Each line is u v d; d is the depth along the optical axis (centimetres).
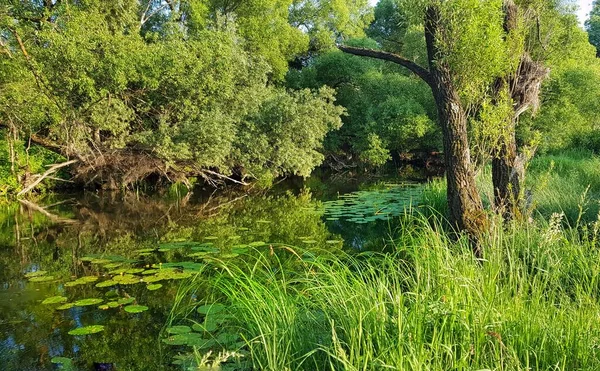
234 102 1600
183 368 387
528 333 312
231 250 782
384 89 2389
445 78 604
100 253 791
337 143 2423
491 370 267
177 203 1402
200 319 489
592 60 2509
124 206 1334
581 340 304
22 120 1291
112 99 1355
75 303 535
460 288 361
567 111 1938
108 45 1287
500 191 649
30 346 440
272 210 1259
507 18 667
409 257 583
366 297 359
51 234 967
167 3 2181
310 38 2700
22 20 1380
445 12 590
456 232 581
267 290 428
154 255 766
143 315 511
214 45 1458
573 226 722
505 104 592
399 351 279
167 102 1518
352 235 927
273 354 342
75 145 1373
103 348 434
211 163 1497
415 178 2064
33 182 1387
